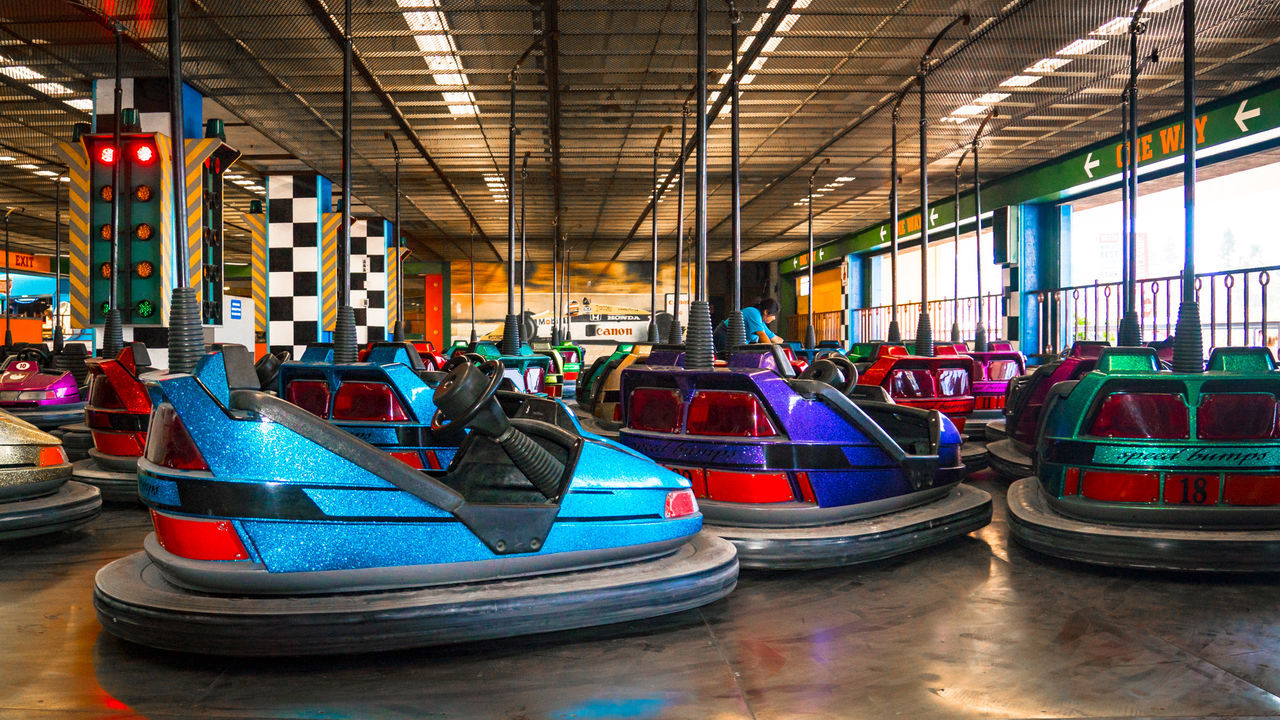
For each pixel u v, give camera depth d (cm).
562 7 712
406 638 210
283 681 199
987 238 1569
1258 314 992
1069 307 1343
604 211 1827
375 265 1639
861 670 206
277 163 1293
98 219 693
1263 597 266
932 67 883
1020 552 331
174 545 218
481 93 961
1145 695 189
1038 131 1153
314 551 214
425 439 365
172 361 336
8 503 341
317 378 377
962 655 216
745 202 1720
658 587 239
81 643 226
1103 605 259
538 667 209
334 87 927
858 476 317
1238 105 976
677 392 328
